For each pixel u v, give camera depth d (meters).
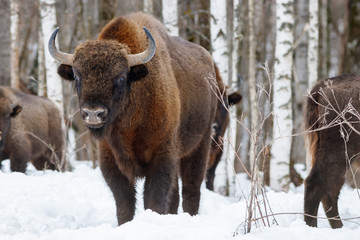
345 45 52.72
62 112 42.53
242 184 42.06
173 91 20.58
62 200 24.56
